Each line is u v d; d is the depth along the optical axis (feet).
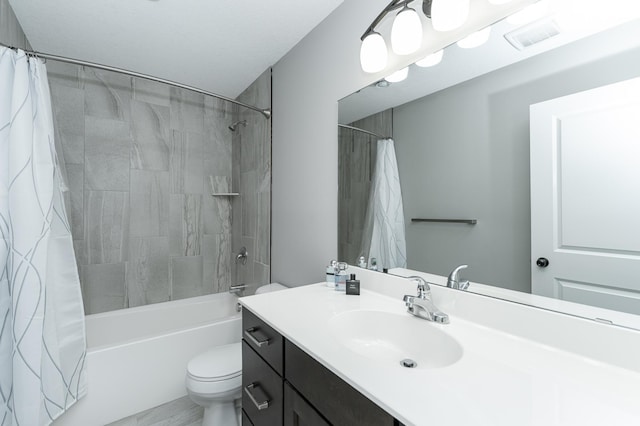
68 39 6.04
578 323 2.59
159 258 8.30
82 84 7.18
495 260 3.27
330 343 2.81
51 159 4.69
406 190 4.19
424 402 1.94
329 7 5.22
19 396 4.08
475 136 3.43
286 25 5.70
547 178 2.89
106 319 6.98
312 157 5.95
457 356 2.78
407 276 4.16
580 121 2.67
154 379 5.87
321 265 5.77
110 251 7.60
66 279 4.95
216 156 9.22
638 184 2.37
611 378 2.23
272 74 7.32
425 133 3.94
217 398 4.57
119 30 5.77
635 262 2.38
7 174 4.30
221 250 9.33
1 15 4.62
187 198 8.73
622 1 2.45
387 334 3.56
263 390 3.54
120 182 7.72
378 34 4.00
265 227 7.65
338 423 2.40
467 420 1.77
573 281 2.72
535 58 2.94
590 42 2.61
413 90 4.06
